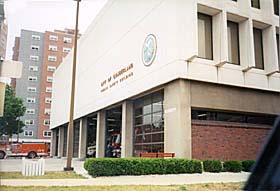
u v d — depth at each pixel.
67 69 42.50
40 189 8.28
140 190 8.27
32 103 70.00
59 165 20.55
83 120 34.56
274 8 19.53
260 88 18.17
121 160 12.52
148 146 19.56
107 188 8.62
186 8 16.12
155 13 18.48
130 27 22.06
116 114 27.16
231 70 17.25
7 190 8.02
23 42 72.69
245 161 15.03
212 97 16.55
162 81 16.94
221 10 16.80
